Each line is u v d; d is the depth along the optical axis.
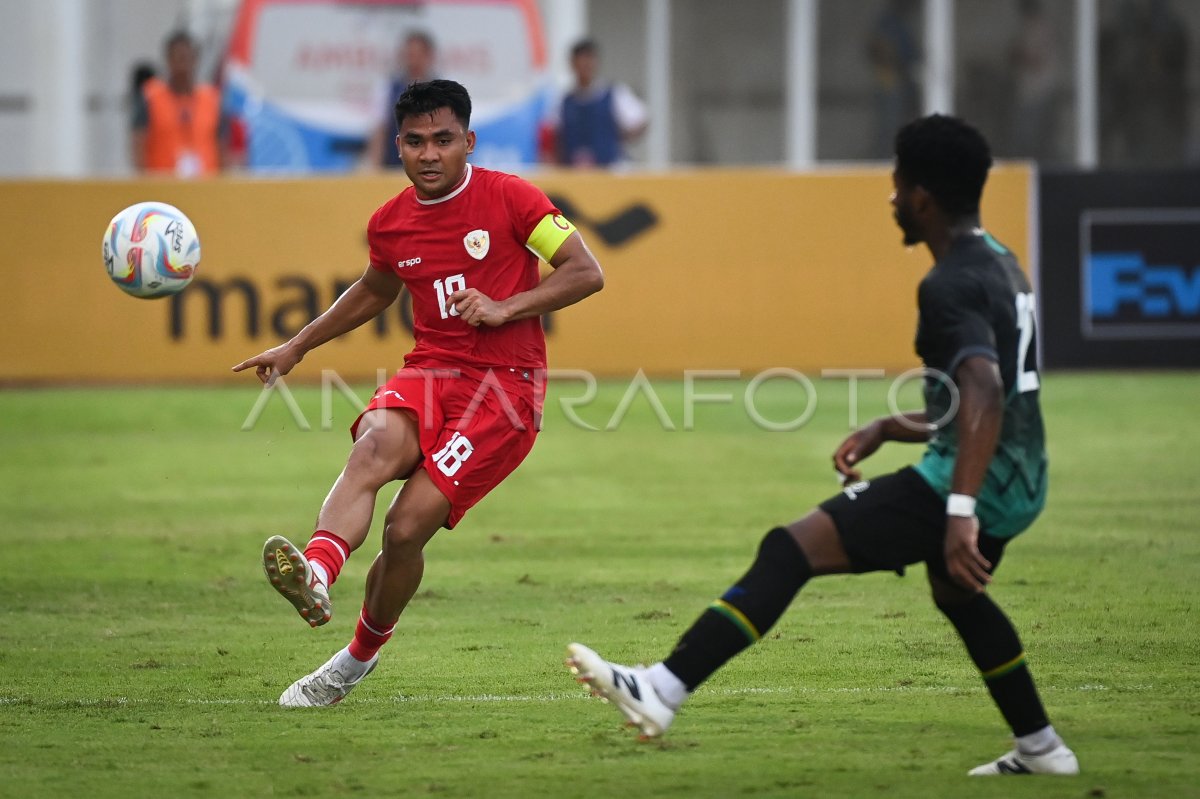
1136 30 78.00
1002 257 16.06
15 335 48.50
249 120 59.88
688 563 28.70
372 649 19.48
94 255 48.25
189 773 16.73
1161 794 15.70
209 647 23.02
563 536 31.23
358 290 20.33
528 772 16.72
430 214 19.12
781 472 37.62
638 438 42.16
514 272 19.28
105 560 29.25
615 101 59.19
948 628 23.69
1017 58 78.00
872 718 18.94
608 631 23.67
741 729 18.47
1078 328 48.56
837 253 47.88
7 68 75.38
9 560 29.25
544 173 48.06
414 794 15.95
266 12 59.91
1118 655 21.75
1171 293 48.44
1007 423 15.80
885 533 15.81
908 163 16.12
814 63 79.50
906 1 77.38
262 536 31.33
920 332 15.91
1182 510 32.47
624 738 18.11
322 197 47.81
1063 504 33.19
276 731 18.50
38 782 16.41
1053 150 78.12
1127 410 43.69
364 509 18.42
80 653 22.62
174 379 48.44
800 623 24.06
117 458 39.81
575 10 70.62
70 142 68.50
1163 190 48.09
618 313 48.19
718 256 47.94
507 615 24.83
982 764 16.91
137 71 59.12
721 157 81.31
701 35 80.88
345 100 60.38
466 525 32.38
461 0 60.69
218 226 47.97
